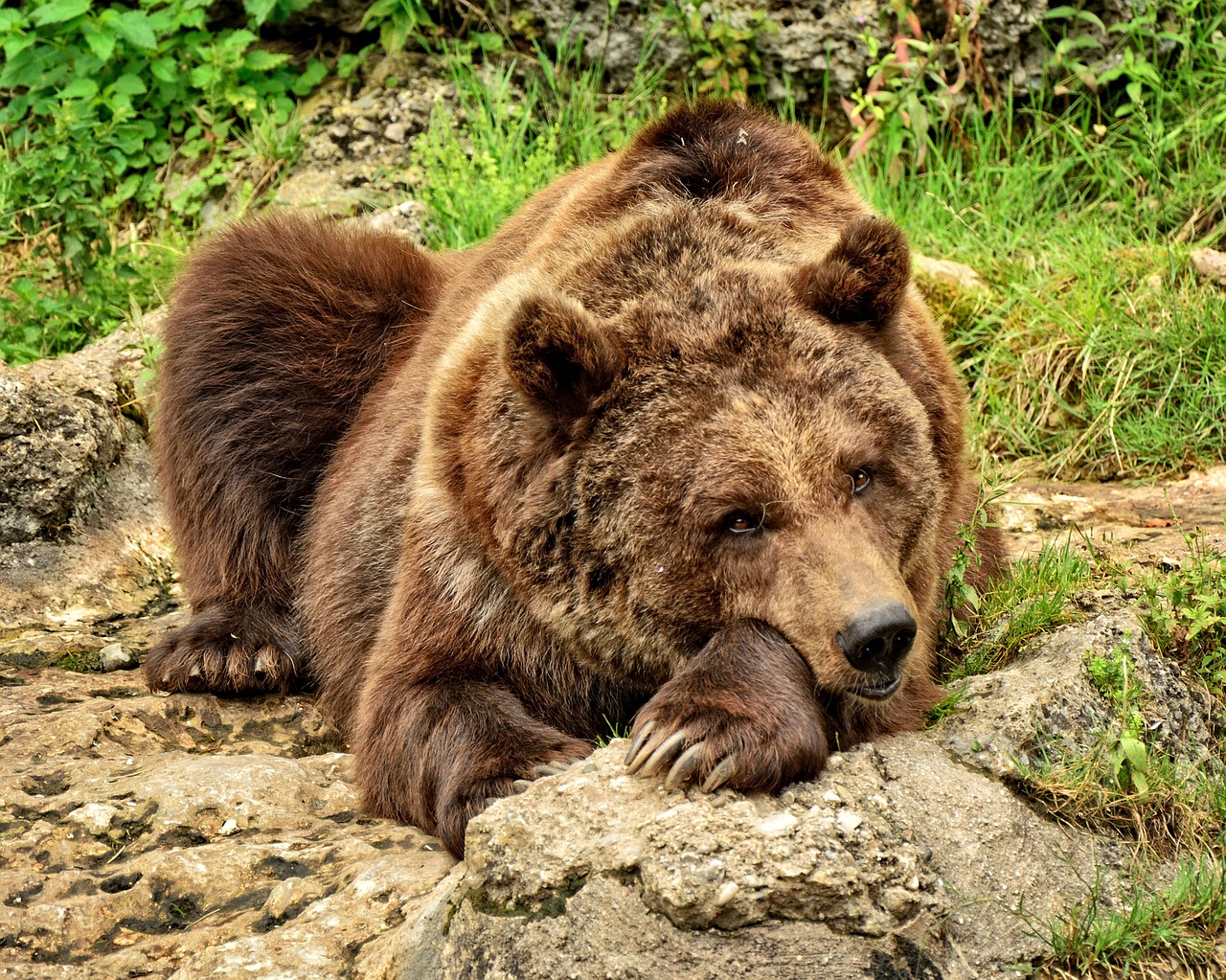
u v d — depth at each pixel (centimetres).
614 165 975
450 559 877
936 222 1730
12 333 1661
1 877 800
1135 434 1437
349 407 1215
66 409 1319
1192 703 871
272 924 756
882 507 794
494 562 845
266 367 1213
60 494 1297
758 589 759
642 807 679
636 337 806
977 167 1797
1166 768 793
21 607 1236
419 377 1061
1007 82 1828
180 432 1225
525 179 1716
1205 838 781
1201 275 1583
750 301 811
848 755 742
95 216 1712
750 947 629
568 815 678
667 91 1861
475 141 1827
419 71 1912
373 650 985
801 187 957
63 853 829
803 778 711
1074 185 1811
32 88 1953
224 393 1214
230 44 1894
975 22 1725
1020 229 1684
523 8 1873
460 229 1691
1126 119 1814
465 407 867
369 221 1708
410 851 821
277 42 1984
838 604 723
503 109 1805
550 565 807
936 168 1817
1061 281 1593
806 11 1805
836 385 784
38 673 1112
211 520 1214
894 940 646
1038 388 1500
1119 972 682
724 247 870
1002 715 790
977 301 1568
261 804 879
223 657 1109
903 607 712
